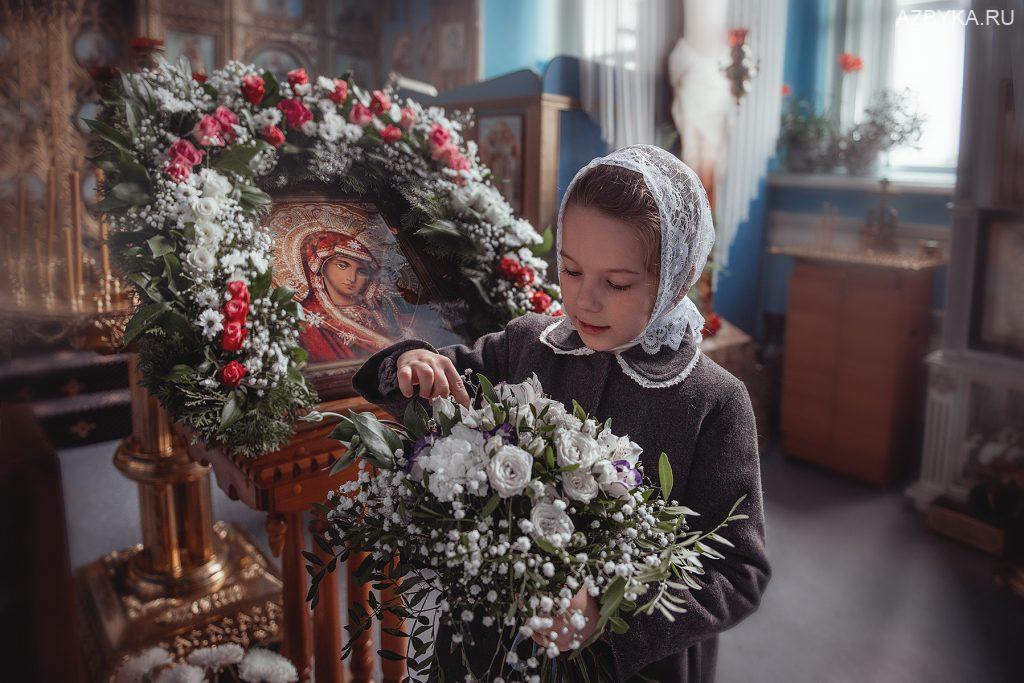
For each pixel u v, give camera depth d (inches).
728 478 37.0
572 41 195.0
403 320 58.4
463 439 32.2
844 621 102.7
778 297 180.5
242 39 207.0
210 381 48.2
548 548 29.1
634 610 31.6
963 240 122.3
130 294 56.0
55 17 151.4
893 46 160.4
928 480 133.9
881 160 166.4
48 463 39.8
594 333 37.0
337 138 64.2
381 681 73.3
